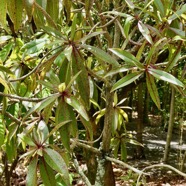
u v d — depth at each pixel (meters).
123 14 0.97
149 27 0.92
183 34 0.93
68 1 0.89
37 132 0.86
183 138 7.60
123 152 1.56
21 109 1.18
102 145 1.16
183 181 4.57
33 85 1.13
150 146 7.00
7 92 0.94
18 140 1.13
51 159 0.80
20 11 0.71
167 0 0.97
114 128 1.38
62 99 0.86
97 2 1.12
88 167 1.78
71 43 0.85
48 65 0.90
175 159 5.83
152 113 11.25
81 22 1.34
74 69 0.85
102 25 1.13
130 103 8.33
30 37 1.42
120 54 0.88
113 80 1.13
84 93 0.86
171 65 0.94
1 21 0.69
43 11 0.78
